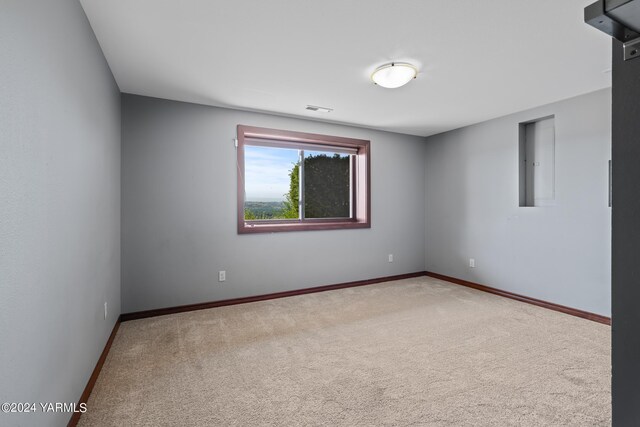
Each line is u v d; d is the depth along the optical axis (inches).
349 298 153.1
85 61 74.2
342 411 67.8
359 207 185.5
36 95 47.6
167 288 131.2
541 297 140.4
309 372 84.0
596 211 122.2
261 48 90.9
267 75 109.0
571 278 129.9
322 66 102.2
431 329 113.3
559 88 120.3
